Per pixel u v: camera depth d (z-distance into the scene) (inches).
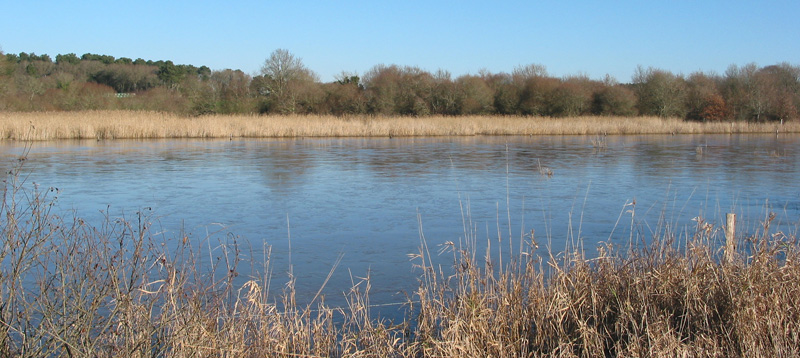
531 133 1625.2
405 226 413.4
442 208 477.4
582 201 507.5
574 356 190.4
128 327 165.5
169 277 185.0
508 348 195.8
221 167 756.0
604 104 2090.3
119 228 385.4
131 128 1327.5
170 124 1382.9
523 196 527.5
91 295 185.5
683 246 336.5
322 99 2143.2
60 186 580.7
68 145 1105.4
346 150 1035.3
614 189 574.2
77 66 3127.5
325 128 1464.1
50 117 1346.0
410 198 524.7
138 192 551.2
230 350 175.8
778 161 845.8
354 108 2089.1
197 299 182.7
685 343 199.0
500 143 1243.8
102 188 572.4
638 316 209.2
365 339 199.3
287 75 2112.5
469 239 373.1
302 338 195.3
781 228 387.2
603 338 204.1
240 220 432.5
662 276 220.1
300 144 1186.0
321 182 625.3
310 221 429.7
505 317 208.1
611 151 1031.0
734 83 2176.4
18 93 1966.0
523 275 235.1
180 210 466.9
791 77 2297.0
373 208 478.6
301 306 255.6
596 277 230.5
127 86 3043.8
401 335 219.0
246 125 1433.3
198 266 307.6
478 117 1833.2
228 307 207.9
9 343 162.1
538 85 2153.1
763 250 217.0
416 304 257.4
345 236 384.8
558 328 202.4
